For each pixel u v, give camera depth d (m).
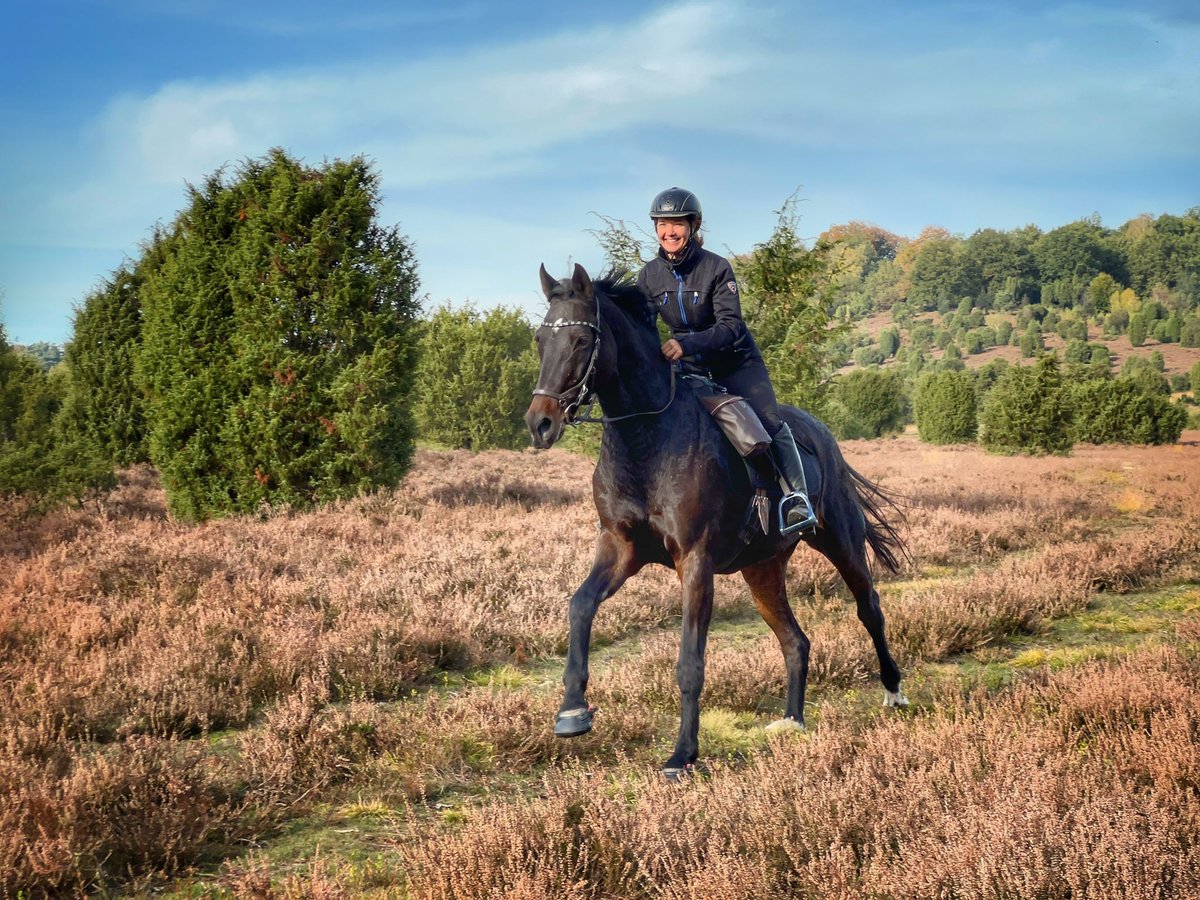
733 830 3.60
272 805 4.31
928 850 3.22
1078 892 2.90
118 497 15.41
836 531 5.91
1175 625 8.06
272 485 14.17
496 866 3.33
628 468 4.64
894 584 10.64
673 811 3.65
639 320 4.77
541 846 3.48
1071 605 9.18
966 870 3.03
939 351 187.12
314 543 10.93
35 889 3.52
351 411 14.20
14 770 4.27
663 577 9.91
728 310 5.03
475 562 9.84
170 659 6.29
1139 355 158.25
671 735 5.54
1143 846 3.11
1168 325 172.75
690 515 4.61
